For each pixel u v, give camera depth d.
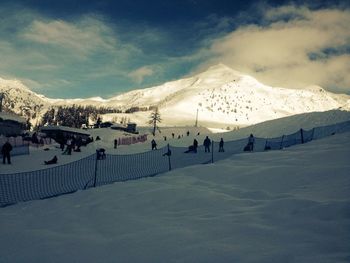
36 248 6.18
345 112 50.75
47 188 13.39
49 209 9.41
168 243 5.93
